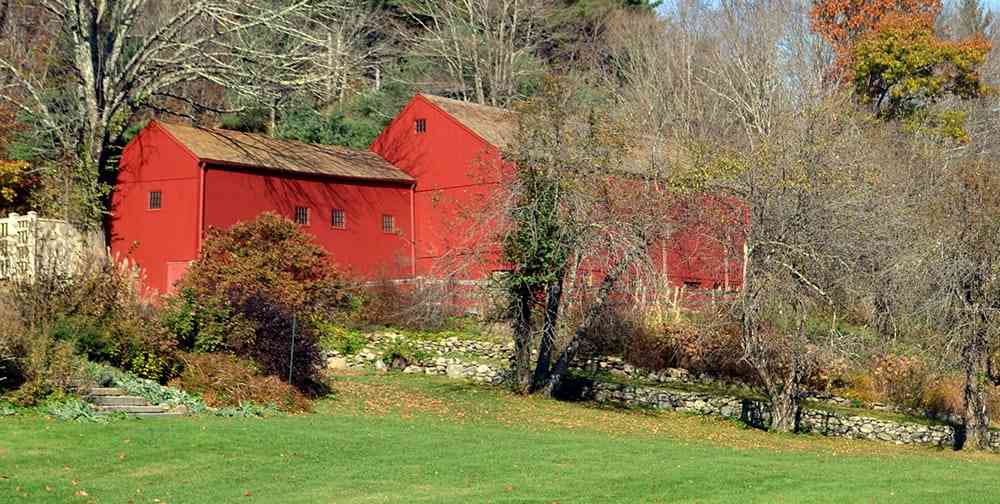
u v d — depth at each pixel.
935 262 30.70
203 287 29.39
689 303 38.38
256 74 38.84
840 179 31.42
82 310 24.95
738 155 33.09
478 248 31.92
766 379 32.03
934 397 34.81
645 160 38.88
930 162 43.69
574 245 31.25
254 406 24.67
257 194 42.25
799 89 54.25
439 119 46.59
